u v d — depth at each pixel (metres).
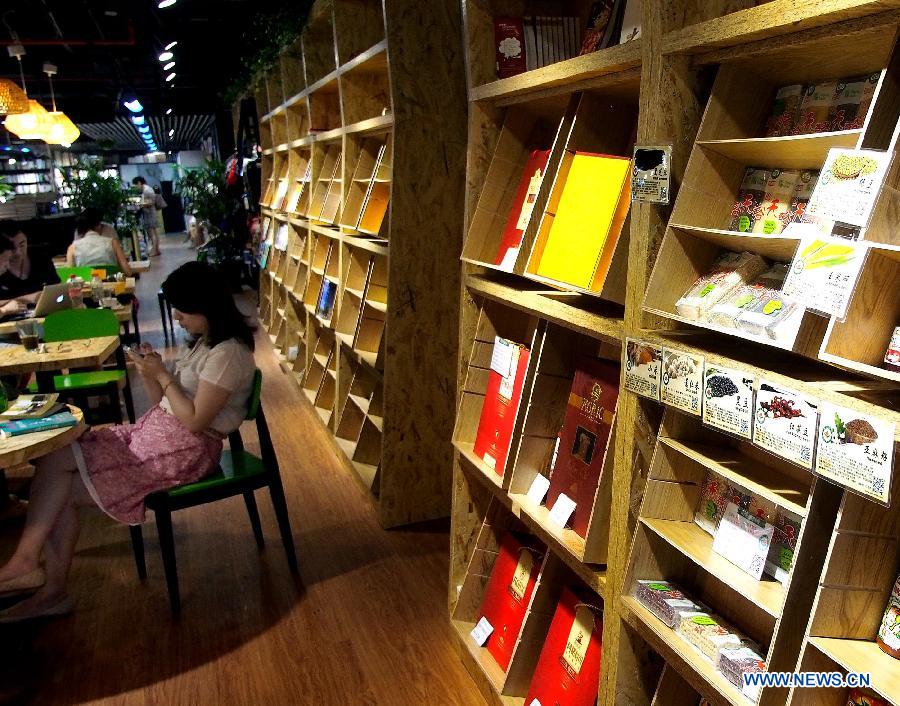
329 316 5.17
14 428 2.69
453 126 3.65
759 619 1.72
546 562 2.36
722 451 1.75
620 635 1.90
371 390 4.91
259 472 3.36
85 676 2.82
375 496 4.18
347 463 4.73
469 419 2.89
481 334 2.80
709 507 1.79
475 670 2.72
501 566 2.80
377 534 3.95
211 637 3.05
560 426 2.42
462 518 2.98
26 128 9.70
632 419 1.80
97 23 10.38
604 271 1.92
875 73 1.46
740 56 1.50
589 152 2.15
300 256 6.74
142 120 19.12
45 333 4.77
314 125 5.88
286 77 6.87
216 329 3.23
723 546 1.66
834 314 1.19
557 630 2.33
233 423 3.29
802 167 1.56
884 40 1.30
